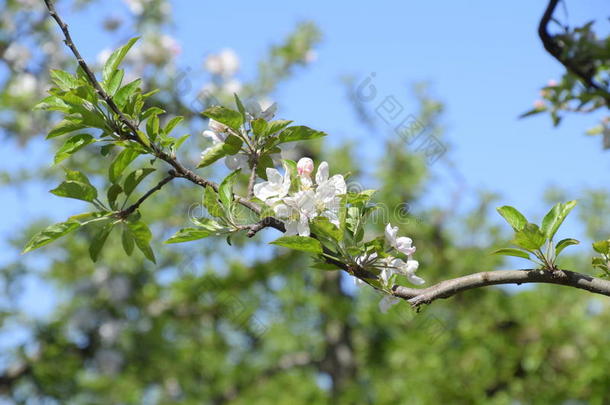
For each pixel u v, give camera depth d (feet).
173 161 6.53
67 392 23.43
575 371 23.67
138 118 6.49
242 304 24.73
